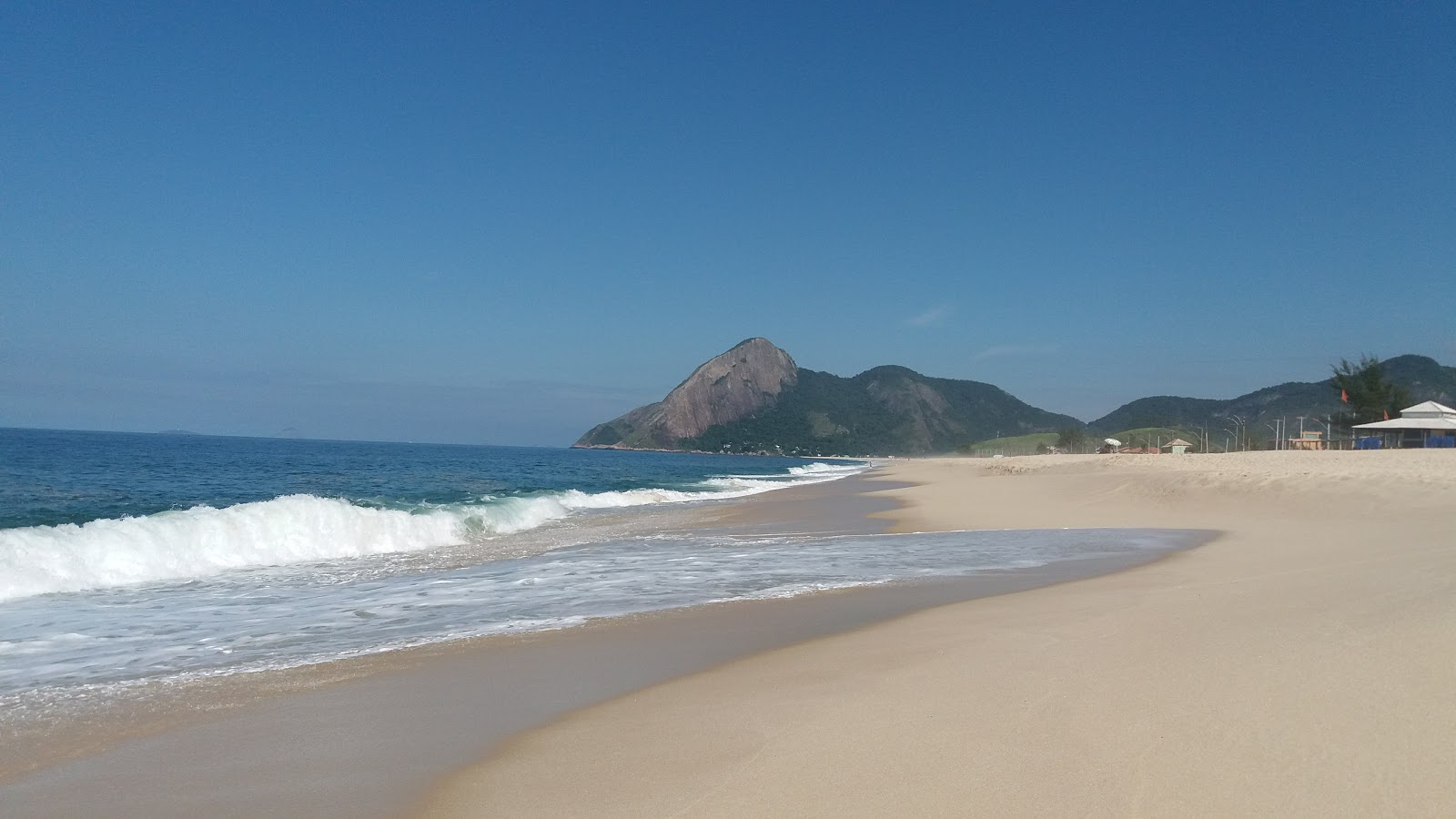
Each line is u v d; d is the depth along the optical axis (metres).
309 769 4.18
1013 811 3.19
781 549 14.31
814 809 3.34
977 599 8.68
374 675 6.02
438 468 54.31
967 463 92.06
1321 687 4.27
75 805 3.76
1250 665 4.81
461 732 4.71
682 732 4.50
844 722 4.45
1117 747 3.74
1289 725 3.79
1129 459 51.72
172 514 12.26
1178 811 3.07
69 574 10.11
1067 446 132.38
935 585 9.88
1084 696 4.53
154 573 11.12
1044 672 5.12
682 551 14.22
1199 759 3.52
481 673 6.03
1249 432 102.94
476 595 9.62
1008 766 3.63
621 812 3.46
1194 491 21.02
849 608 8.45
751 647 6.73
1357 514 15.31
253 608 8.85
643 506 27.11
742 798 3.51
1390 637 5.13
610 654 6.58
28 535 10.09
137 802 3.79
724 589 9.91
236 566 12.20
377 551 14.27
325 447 127.88
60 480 27.64
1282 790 3.17
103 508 18.53
